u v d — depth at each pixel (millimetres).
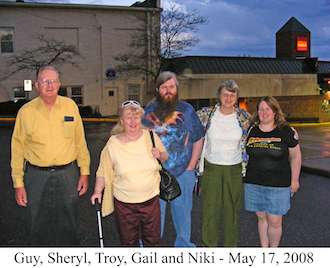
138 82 23359
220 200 3357
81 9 22062
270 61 25719
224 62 23875
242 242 3830
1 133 13695
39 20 21562
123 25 22766
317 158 8102
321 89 26219
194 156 3285
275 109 3178
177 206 3289
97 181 2865
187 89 21891
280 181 3201
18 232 4027
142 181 2758
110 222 4414
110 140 2873
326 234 4020
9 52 21562
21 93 22062
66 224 3174
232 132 3264
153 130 3023
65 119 3027
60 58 21688
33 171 2994
